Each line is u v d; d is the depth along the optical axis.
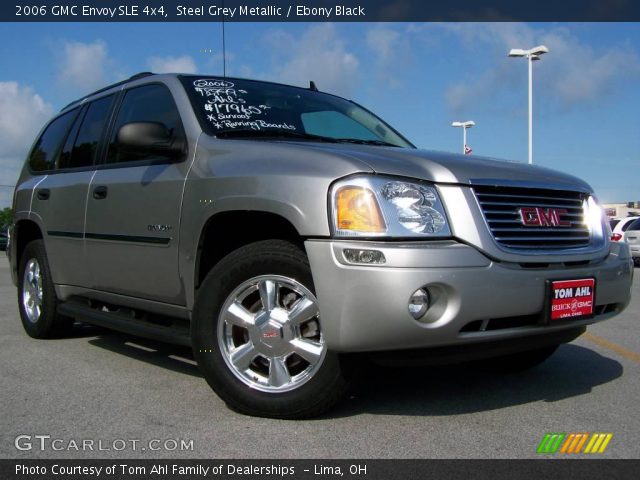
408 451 2.82
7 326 5.99
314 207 2.99
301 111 4.36
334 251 2.91
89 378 4.01
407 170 3.08
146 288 3.97
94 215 4.37
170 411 3.34
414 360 2.99
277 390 3.18
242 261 3.27
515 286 3.05
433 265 2.87
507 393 3.72
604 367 4.40
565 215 3.47
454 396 3.64
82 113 5.14
